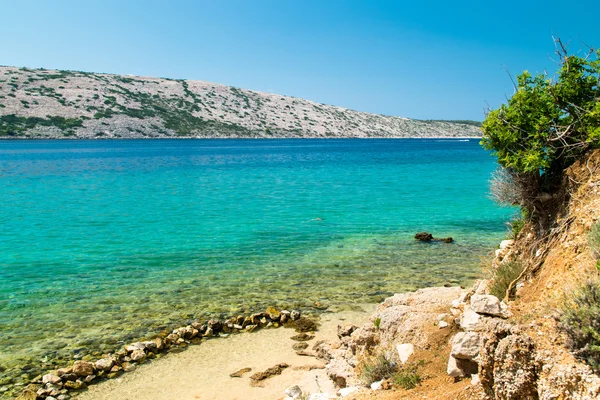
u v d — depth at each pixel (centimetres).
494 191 959
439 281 1602
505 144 885
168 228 2541
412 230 2447
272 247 2102
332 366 939
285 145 14400
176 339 1170
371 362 802
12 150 9394
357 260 1878
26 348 1124
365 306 1386
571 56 864
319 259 1897
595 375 427
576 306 492
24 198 3703
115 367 1036
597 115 793
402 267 1777
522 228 924
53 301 1429
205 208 3222
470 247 2072
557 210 809
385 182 4791
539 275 724
